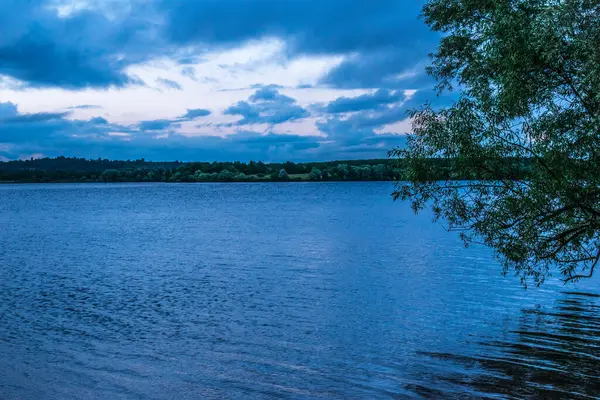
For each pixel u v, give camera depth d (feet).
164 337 68.54
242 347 64.18
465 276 107.34
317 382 52.70
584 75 42.50
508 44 44.29
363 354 60.85
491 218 50.08
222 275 113.91
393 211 321.32
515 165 47.29
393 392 49.93
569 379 51.85
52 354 61.57
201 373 55.42
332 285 101.40
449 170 50.39
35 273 118.42
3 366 57.57
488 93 47.57
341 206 378.94
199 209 362.12
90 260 137.69
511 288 94.53
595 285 94.02
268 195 605.31
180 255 145.28
